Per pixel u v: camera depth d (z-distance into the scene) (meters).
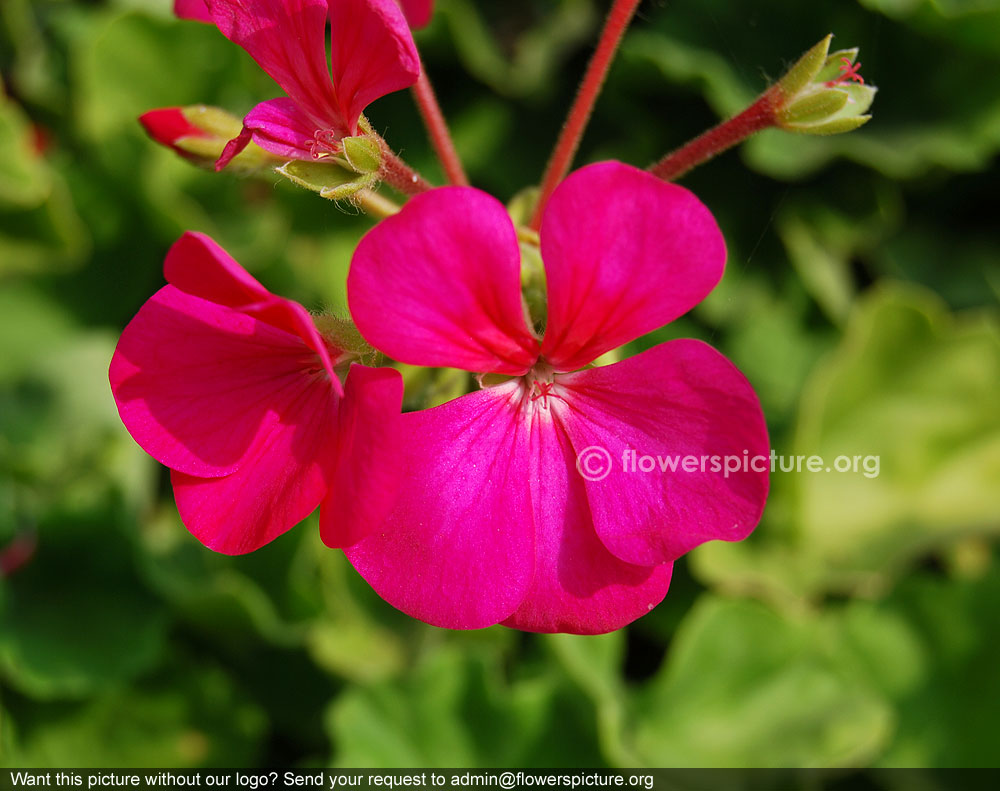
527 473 0.22
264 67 0.22
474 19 0.32
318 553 0.29
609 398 0.22
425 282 0.21
